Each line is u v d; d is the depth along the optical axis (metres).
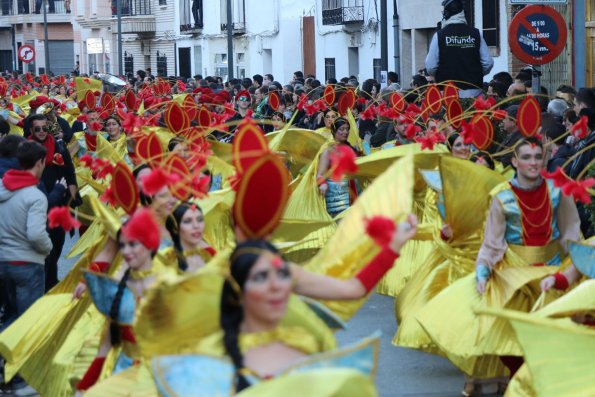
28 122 14.38
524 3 15.14
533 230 9.13
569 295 7.52
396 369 10.60
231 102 26.00
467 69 18.44
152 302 5.36
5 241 10.22
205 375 5.11
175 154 8.05
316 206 14.32
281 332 5.13
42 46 93.44
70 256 15.75
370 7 38.28
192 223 7.74
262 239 5.24
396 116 15.36
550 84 26.06
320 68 44.44
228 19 37.44
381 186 5.97
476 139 11.42
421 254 13.05
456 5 18.45
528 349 7.36
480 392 9.52
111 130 17.67
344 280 5.65
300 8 45.94
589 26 24.59
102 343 7.41
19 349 9.33
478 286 9.13
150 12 66.75
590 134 12.53
